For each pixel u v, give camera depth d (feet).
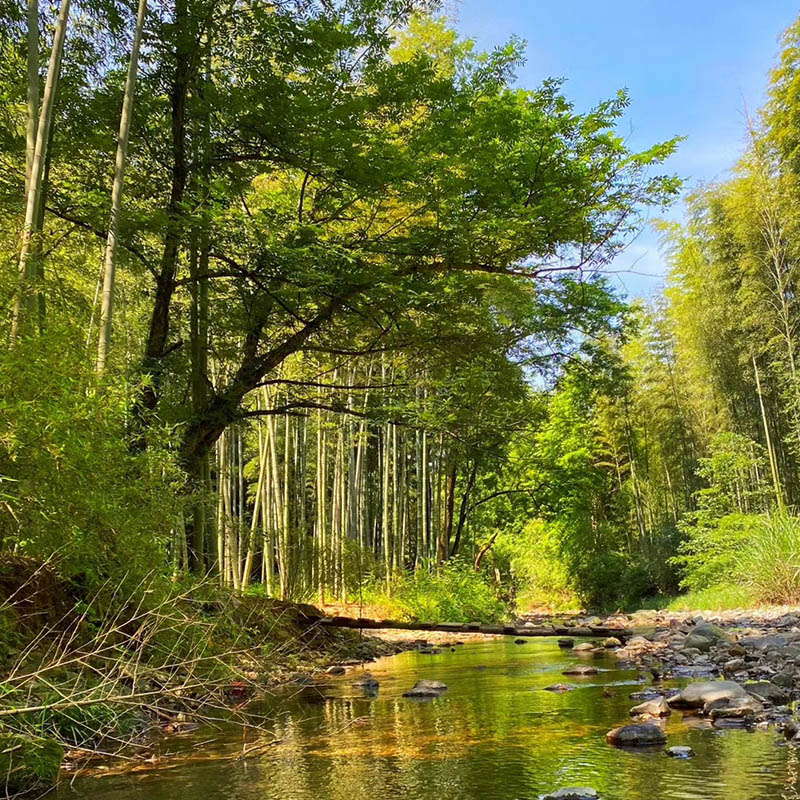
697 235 58.90
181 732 12.30
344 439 56.08
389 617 41.22
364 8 29.43
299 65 29.17
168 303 29.22
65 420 11.57
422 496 61.36
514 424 43.01
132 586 13.67
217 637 16.51
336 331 34.01
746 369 57.72
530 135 30.35
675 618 41.50
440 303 30.81
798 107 44.86
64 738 10.36
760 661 19.75
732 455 58.34
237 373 32.01
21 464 11.37
